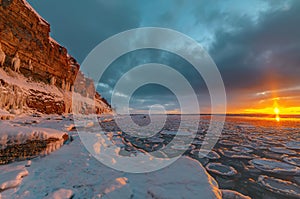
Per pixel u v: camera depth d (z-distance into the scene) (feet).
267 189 13.12
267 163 20.02
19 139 12.80
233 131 54.95
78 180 9.93
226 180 14.93
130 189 9.14
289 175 16.26
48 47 56.39
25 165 11.28
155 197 8.50
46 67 55.06
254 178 15.40
